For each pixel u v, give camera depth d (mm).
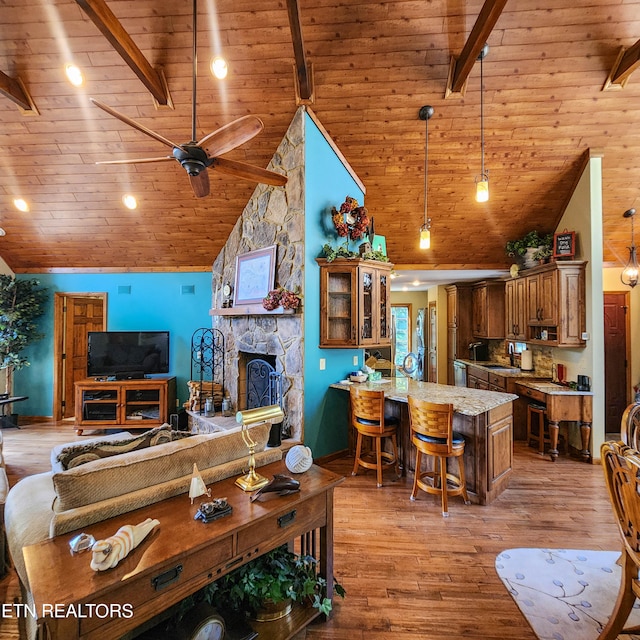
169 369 6031
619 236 5238
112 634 1182
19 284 5672
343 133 4188
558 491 3502
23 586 1708
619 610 1745
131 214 5117
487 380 6023
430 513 3082
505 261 5941
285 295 3818
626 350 5605
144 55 3475
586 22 3242
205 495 1722
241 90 3754
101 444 1941
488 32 2871
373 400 3541
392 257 5922
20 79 3645
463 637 1882
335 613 2020
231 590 1758
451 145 4250
